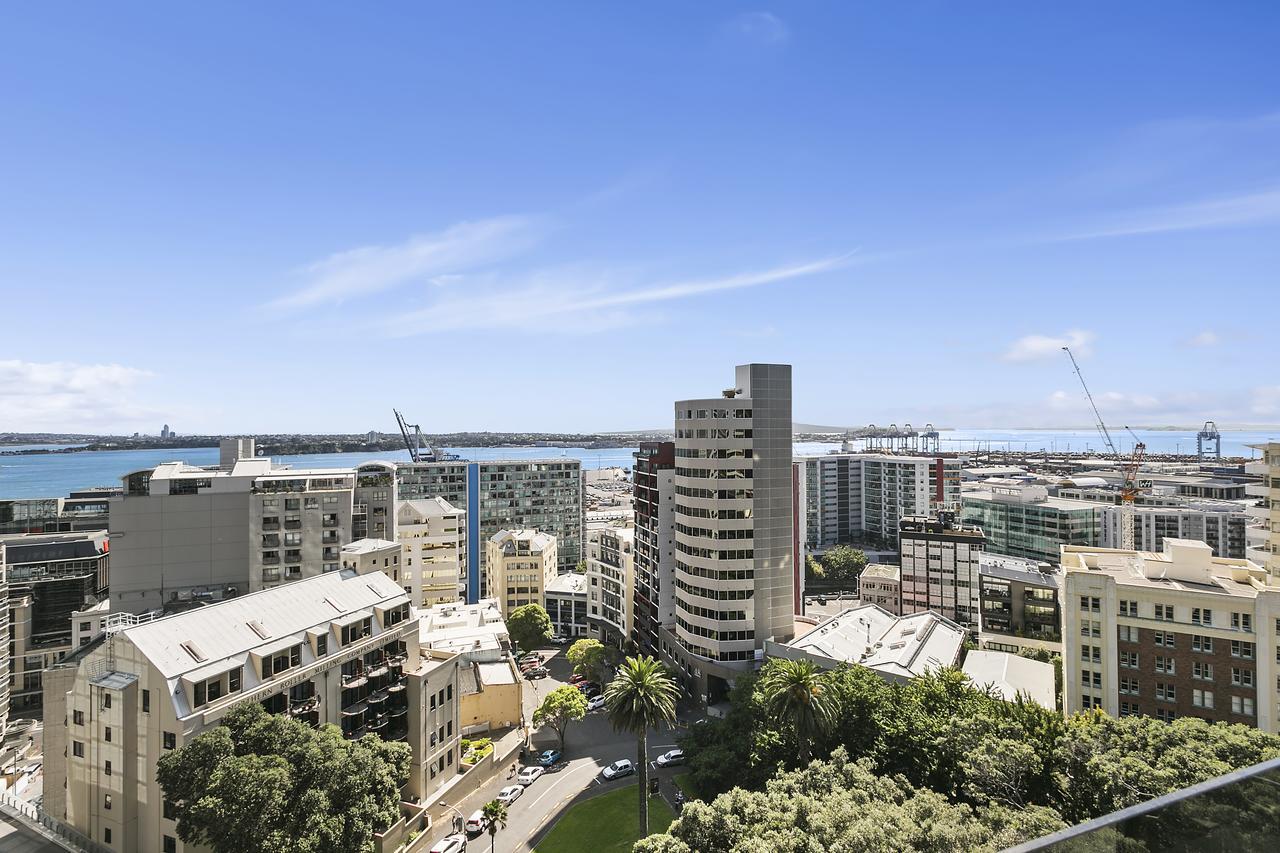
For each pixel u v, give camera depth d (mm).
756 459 114375
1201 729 58625
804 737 69438
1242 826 9594
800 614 156375
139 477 118500
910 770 66188
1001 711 68438
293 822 54875
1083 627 79562
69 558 133625
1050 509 180000
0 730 110625
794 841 48219
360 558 110312
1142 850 9039
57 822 65062
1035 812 52000
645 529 139375
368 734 67500
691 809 56250
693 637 117438
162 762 56031
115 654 63281
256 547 113625
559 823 78750
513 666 113000
